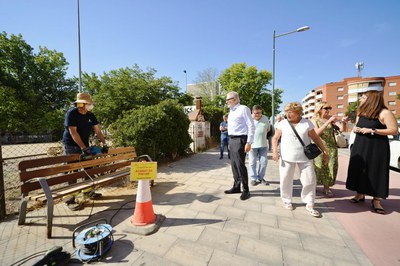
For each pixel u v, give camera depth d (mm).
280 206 3408
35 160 2771
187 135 8742
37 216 3025
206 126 12977
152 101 12156
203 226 2730
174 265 1985
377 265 1997
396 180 5055
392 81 51062
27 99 25469
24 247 2270
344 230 2646
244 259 2074
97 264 1997
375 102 3088
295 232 2592
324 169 3803
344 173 5820
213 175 5543
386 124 2973
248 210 3244
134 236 2486
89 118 3701
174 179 5117
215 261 2041
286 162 3189
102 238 2121
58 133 23219
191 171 6031
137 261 2041
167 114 7281
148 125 6230
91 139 5934
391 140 6641
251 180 4734
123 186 4473
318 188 4383
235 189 4047
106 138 6344
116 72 12602
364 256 2131
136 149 6082
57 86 29312
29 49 26547
